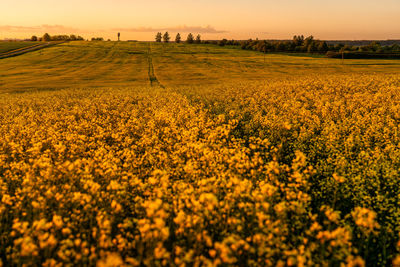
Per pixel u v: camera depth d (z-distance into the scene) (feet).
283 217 13.79
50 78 167.02
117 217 15.85
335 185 18.94
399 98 56.08
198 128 34.99
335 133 32.73
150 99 73.00
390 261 14.37
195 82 149.69
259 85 102.06
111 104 69.05
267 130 36.96
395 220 17.03
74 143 31.68
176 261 10.57
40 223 12.23
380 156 24.89
